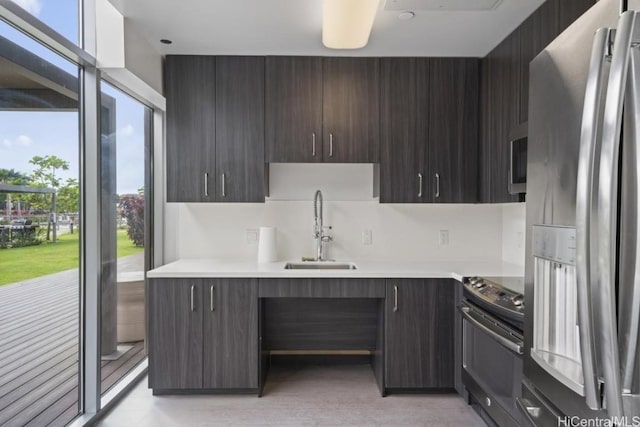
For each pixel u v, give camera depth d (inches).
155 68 109.1
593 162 34.2
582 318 34.7
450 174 115.9
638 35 31.4
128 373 111.7
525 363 50.4
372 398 102.7
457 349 100.6
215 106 114.1
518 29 93.0
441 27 96.0
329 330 122.5
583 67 38.0
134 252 115.5
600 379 34.7
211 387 102.1
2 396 67.0
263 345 111.5
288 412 95.6
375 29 97.4
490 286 85.4
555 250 42.2
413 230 128.1
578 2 69.2
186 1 85.0
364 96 115.3
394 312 102.1
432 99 115.8
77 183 89.1
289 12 89.7
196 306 101.4
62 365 84.3
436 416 93.7
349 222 128.4
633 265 32.6
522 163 86.4
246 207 127.8
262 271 101.6
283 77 114.5
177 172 114.0
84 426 86.3
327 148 115.0
